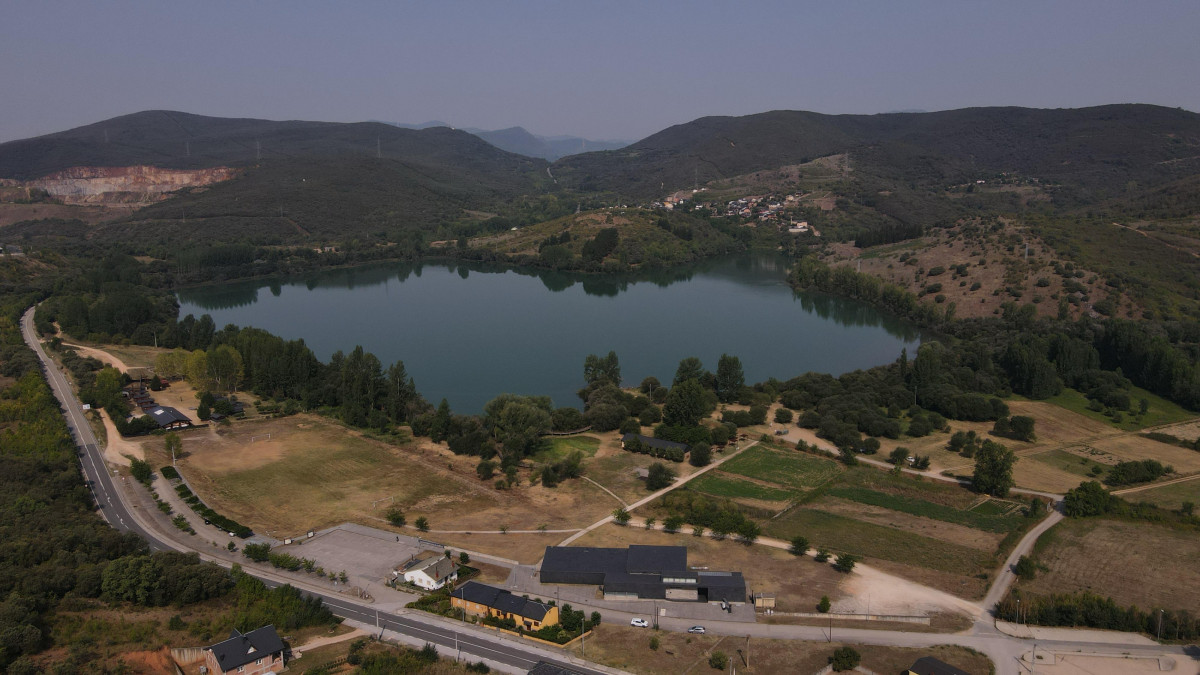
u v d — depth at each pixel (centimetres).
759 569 15175
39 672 10612
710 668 11925
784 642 12656
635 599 14125
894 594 14238
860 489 19525
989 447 19538
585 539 16538
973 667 11981
